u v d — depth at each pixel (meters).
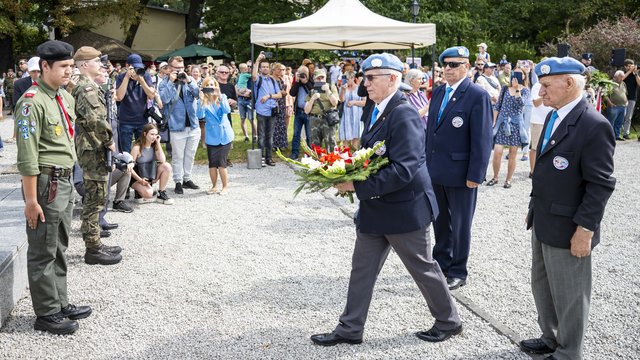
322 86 9.63
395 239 3.37
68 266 5.02
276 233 6.04
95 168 4.94
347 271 4.89
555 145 3.01
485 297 4.30
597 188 2.88
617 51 12.91
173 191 8.06
